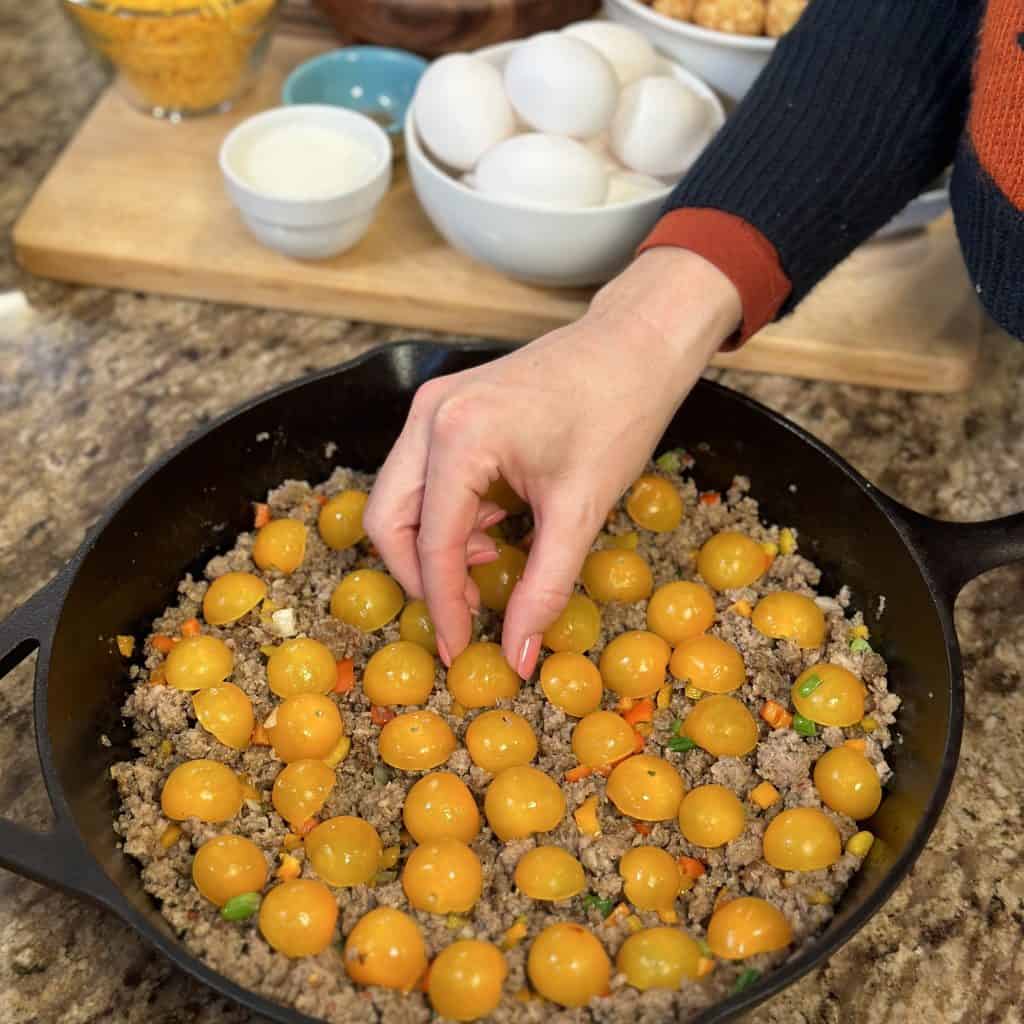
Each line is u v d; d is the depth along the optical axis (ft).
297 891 1.64
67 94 2.69
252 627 1.91
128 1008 1.67
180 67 2.45
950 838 1.82
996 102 1.72
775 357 2.27
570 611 1.88
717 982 1.62
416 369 1.98
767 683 1.86
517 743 1.78
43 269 2.38
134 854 1.71
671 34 2.30
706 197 1.88
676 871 1.70
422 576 1.77
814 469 1.94
